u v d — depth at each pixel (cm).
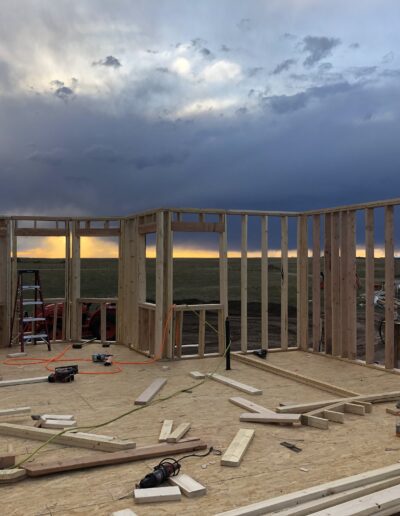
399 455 377
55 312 974
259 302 1884
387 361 711
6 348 905
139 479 331
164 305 794
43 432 409
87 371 701
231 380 628
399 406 489
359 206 754
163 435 411
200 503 297
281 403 529
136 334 872
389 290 710
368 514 285
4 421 463
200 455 376
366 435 425
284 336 882
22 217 940
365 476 322
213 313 1723
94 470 347
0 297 927
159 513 284
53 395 563
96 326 1053
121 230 947
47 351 871
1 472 327
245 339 828
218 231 820
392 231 709
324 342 859
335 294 812
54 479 331
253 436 418
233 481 329
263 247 858
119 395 564
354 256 782
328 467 354
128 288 924
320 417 470
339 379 666
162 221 780
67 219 958
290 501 289
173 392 580
